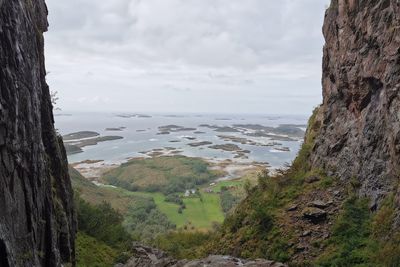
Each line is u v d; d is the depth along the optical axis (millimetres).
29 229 15633
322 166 31391
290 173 35344
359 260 20781
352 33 29562
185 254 36438
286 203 29531
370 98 27078
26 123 15977
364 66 27062
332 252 22609
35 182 16734
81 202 38969
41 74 21516
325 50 36188
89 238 34156
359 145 27062
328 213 25906
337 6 33594
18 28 15227
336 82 32156
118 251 35000
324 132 33469
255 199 34062
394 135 22156
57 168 22938
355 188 26172
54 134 22922
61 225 21594
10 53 14391
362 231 22797
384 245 20359
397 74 22766
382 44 24906
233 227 32750
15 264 13305
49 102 22438
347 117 30484
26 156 15867
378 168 24203
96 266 29375
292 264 23500
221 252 30641
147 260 32969
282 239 25734
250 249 27688
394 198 21594
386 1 25578
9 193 13891
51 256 18312
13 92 14367
